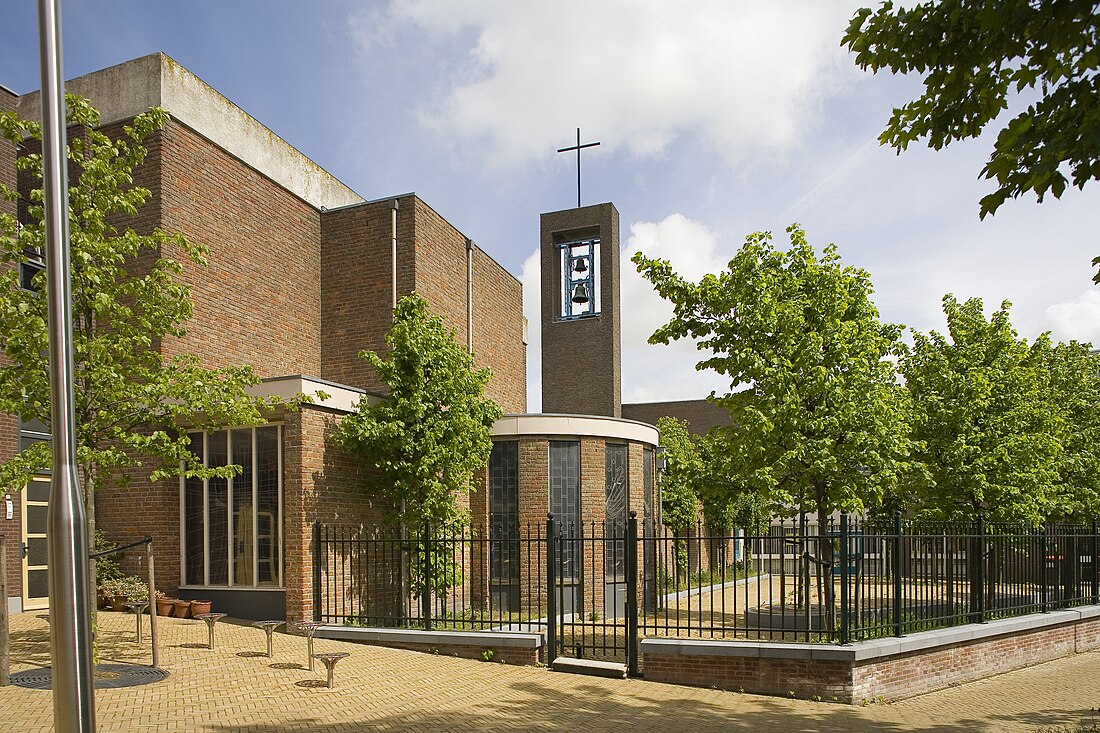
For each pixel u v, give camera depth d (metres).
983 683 11.97
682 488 25.08
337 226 19.81
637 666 11.49
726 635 13.55
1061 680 12.19
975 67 5.17
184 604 14.16
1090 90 4.57
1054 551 14.98
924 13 4.93
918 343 18.36
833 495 12.41
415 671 10.98
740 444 13.08
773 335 13.09
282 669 10.50
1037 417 18.41
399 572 13.78
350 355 19.36
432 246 20.02
